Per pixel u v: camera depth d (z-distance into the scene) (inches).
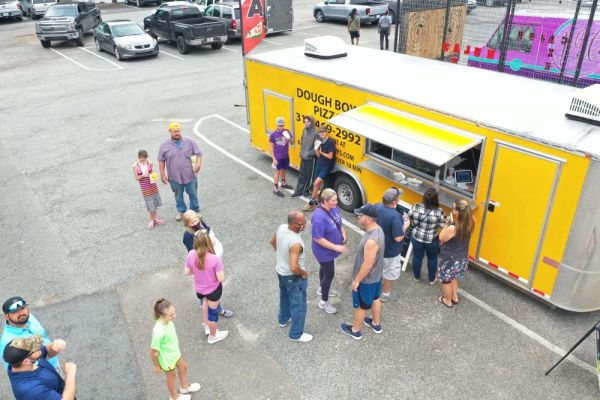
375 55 376.2
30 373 149.3
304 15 1163.3
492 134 231.3
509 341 227.3
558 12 429.4
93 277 281.4
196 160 324.8
